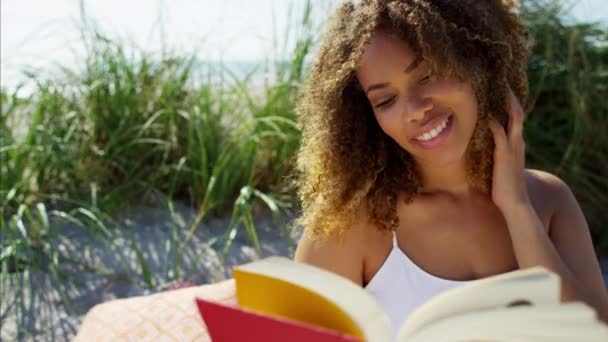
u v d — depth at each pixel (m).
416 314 0.95
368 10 1.32
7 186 3.59
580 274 1.49
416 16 1.27
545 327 0.89
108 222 3.46
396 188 1.44
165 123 3.87
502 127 1.41
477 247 1.44
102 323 1.58
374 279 1.44
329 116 1.44
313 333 0.80
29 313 2.79
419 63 1.28
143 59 4.01
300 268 0.93
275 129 3.76
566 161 3.52
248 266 0.95
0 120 3.76
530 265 1.36
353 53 1.32
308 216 1.51
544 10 3.90
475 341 0.96
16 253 2.98
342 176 1.45
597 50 3.84
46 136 3.61
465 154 1.43
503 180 1.41
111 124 3.82
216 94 4.00
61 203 3.55
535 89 3.68
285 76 3.97
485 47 1.37
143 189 3.68
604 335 0.87
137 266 3.12
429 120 1.31
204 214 3.54
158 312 1.58
